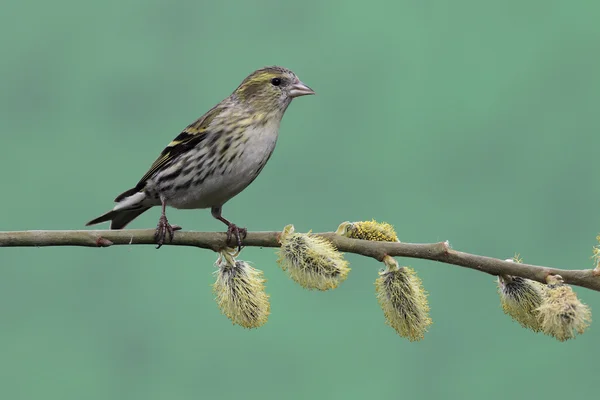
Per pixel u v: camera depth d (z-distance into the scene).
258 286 8.05
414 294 7.35
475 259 7.14
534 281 7.15
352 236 7.57
